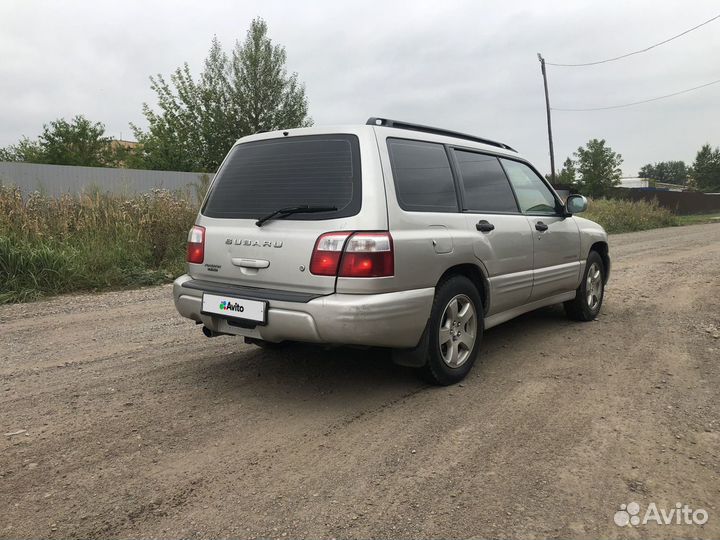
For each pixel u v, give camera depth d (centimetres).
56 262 830
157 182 2050
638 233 2188
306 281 352
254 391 404
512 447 313
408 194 377
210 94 3291
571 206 558
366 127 374
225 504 258
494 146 517
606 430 334
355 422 349
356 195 353
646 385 410
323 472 287
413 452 308
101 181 1925
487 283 438
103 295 802
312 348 510
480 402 380
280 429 339
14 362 478
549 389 405
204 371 450
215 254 403
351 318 335
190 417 358
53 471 288
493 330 580
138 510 254
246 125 3297
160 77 3288
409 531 237
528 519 245
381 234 345
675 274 960
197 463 297
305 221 362
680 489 269
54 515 249
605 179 3781
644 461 296
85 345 532
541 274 511
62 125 3488
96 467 293
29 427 343
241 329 382
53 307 712
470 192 443
